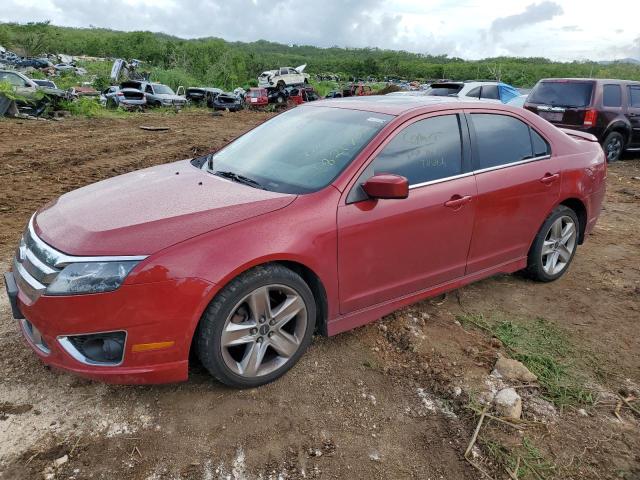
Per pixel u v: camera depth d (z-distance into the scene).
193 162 4.21
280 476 2.59
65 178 8.75
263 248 2.92
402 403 3.14
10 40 81.50
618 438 2.97
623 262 5.57
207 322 2.86
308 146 3.73
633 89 11.24
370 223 3.36
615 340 3.99
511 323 4.13
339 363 3.47
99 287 2.65
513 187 4.17
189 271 2.74
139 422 2.88
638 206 7.94
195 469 2.60
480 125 4.09
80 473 2.54
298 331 3.26
